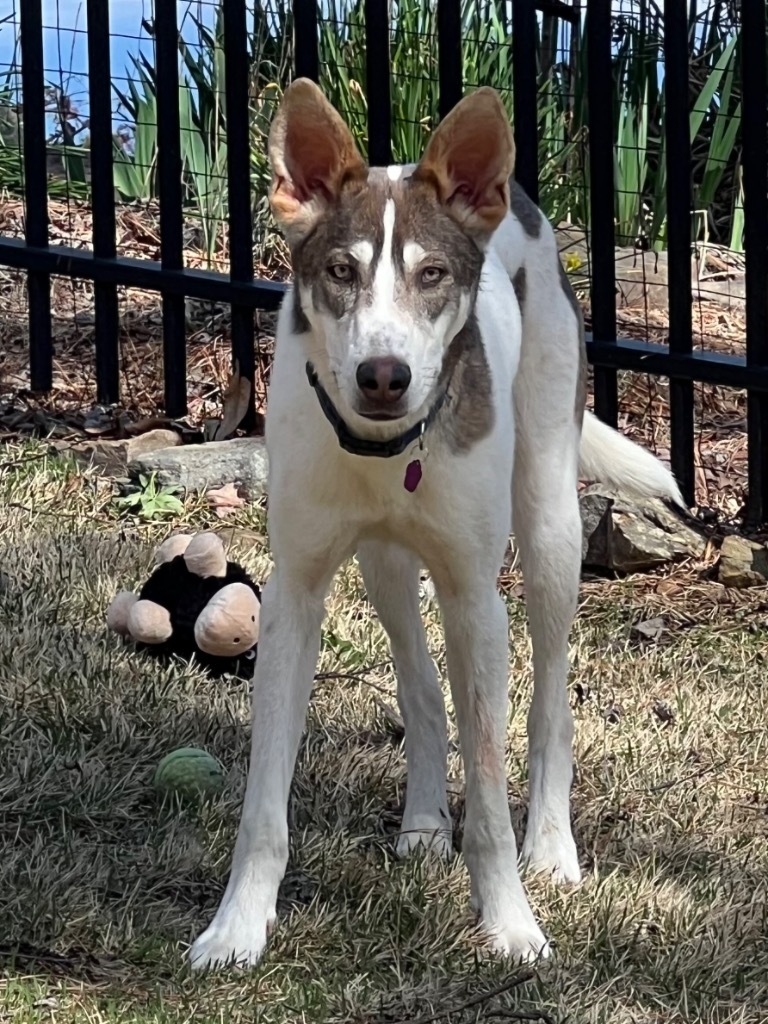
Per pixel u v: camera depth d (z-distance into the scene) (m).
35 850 3.20
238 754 3.77
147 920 3.06
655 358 5.44
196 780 3.52
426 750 3.64
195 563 4.30
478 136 3.03
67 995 2.78
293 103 2.98
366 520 3.09
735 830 3.76
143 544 4.97
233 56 5.55
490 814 3.16
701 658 4.74
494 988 2.95
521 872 3.50
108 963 2.91
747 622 4.96
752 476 5.48
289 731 3.10
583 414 3.85
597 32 5.32
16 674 3.97
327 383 2.93
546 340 3.68
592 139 5.40
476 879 3.20
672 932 3.27
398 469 2.99
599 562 5.30
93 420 5.89
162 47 5.62
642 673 4.59
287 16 7.22
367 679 4.34
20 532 4.90
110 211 5.83
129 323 6.70
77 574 4.65
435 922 3.15
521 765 4.00
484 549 3.12
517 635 4.76
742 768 4.09
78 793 3.45
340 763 3.83
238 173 5.61
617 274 7.18
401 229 2.91
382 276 2.87
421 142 6.87
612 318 5.53
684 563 5.31
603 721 4.27
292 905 3.21
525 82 5.41
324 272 2.92
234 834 3.40
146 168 7.60
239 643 4.17
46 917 2.97
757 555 5.24
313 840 3.44
